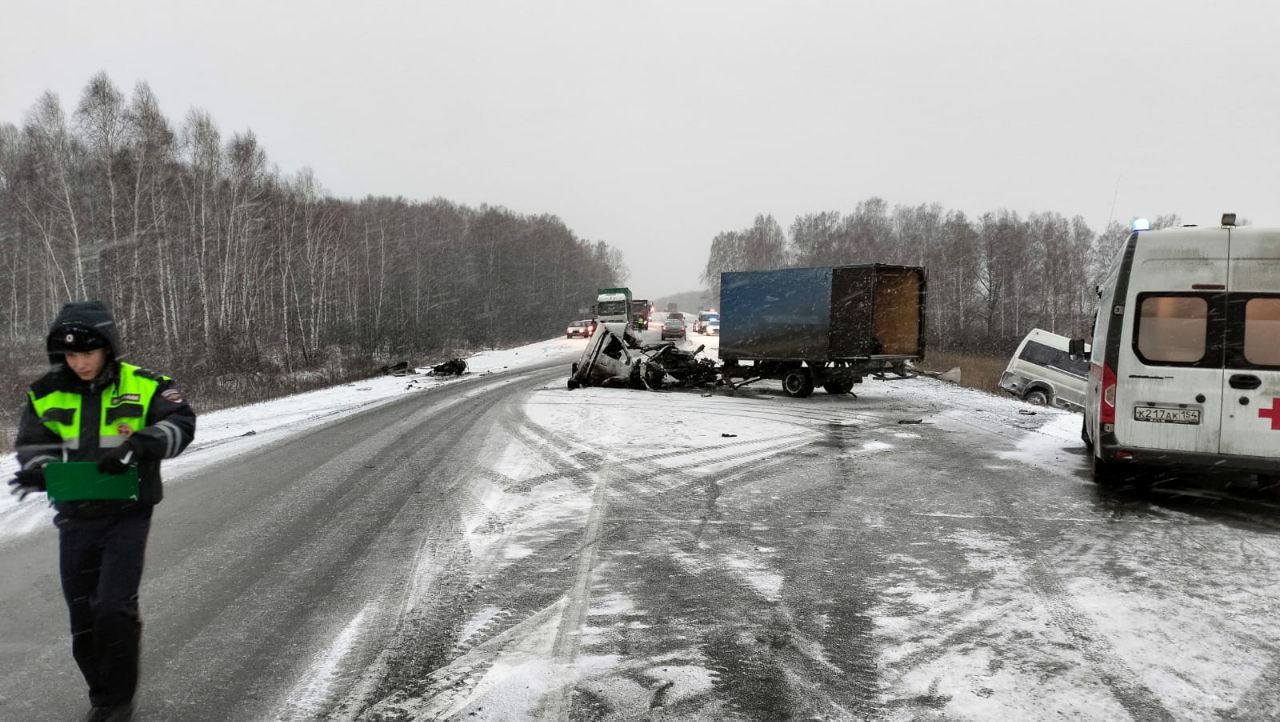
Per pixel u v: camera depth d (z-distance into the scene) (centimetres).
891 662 383
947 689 353
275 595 489
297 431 1360
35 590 510
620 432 1259
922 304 1992
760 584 505
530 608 461
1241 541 615
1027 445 1130
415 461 1002
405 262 7788
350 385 2711
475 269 9356
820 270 1881
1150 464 754
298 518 696
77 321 305
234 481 878
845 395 1988
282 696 348
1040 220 8575
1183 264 748
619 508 725
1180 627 431
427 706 337
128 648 321
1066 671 373
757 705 337
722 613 452
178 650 402
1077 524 669
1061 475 898
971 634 421
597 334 2214
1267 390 723
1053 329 6888
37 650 408
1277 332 725
